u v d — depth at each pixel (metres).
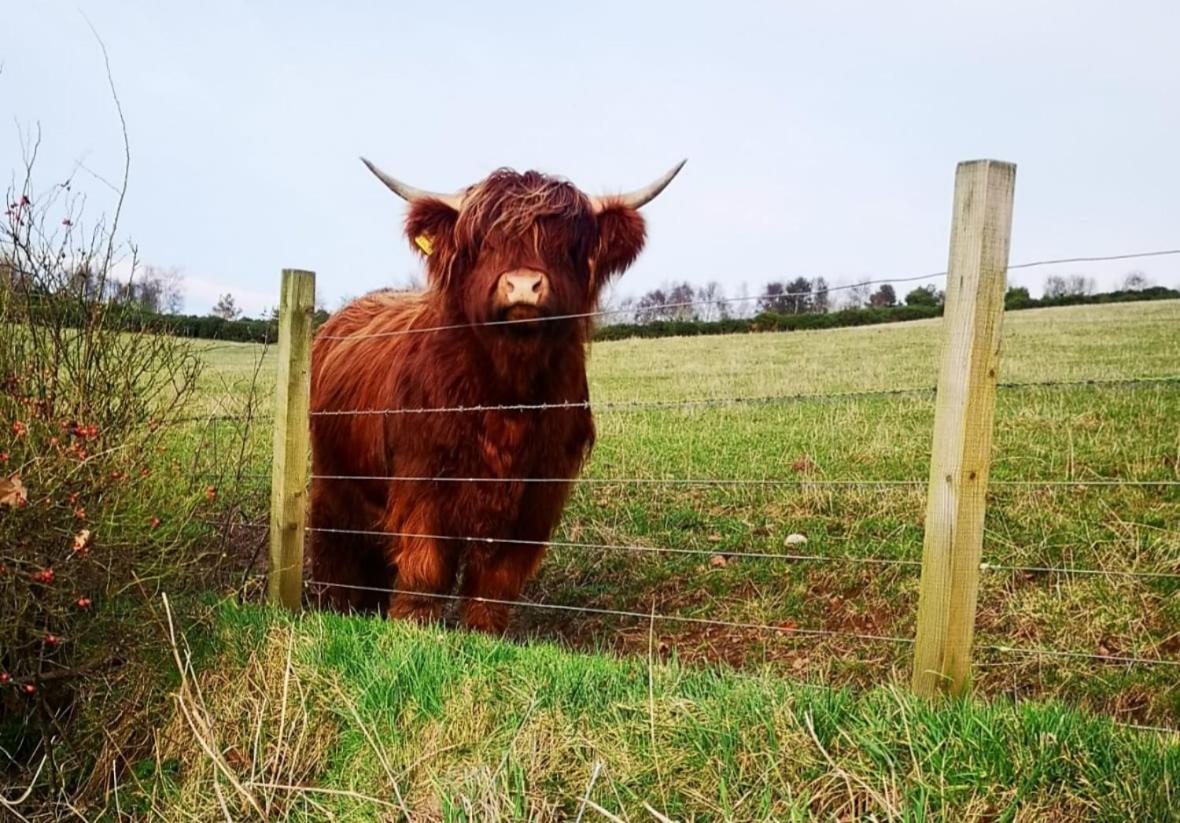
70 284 3.97
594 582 6.52
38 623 3.62
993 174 2.70
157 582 3.92
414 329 5.19
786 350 24.67
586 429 5.21
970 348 2.75
